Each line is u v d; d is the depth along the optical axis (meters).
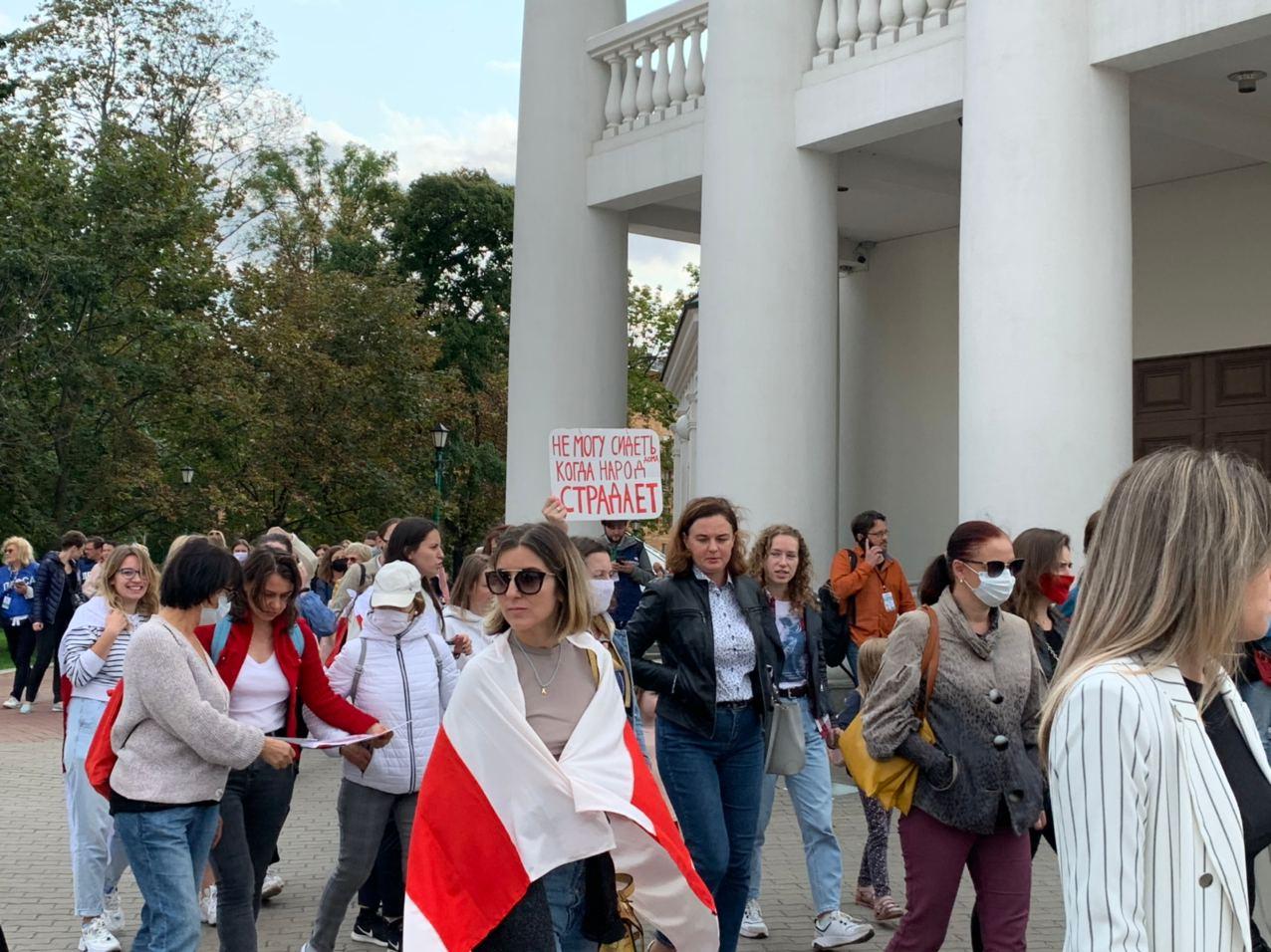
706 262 12.73
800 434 12.35
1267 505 2.43
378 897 6.90
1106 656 2.43
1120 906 2.28
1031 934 6.93
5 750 13.52
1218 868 2.33
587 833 4.13
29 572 17.06
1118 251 10.10
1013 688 4.98
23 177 31.20
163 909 5.07
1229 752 2.56
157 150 33.84
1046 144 9.95
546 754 4.14
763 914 7.44
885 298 17.59
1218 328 14.01
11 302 30.45
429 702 6.23
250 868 5.63
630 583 10.21
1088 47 10.08
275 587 5.94
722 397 12.42
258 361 38.25
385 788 6.14
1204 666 2.50
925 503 16.88
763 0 12.52
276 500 38.47
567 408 15.27
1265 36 9.64
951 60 11.30
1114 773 2.32
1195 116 11.74
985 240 10.17
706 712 5.70
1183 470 2.45
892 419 17.36
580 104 15.40
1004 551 4.99
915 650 5.00
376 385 39.06
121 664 6.87
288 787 5.91
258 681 5.92
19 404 30.72
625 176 14.84
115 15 38.81
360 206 55.91
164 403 34.78
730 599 5.92
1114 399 10.02
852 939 6.75
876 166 14.15
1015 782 4.87
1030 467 9.90
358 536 39.69
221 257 40.75
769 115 12.47
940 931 4.98
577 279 15.34
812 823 6.88
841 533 18.03
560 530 4.38
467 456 48.47
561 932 4.26
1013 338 9.98
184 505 34.44
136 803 5.08
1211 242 14.11
